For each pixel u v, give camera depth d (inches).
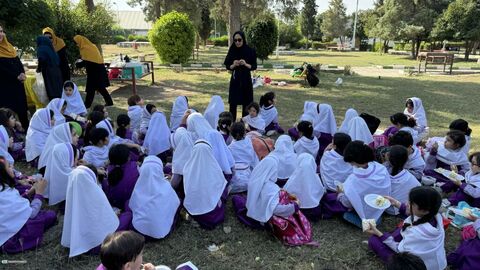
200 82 499.5
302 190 154.3
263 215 143.6
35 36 385.7
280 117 321.7
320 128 240.1
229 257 133.9
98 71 335.0
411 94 430.6
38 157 205.2
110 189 152.8
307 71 476.7
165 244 140.6
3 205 127.6
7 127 214.2
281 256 134.3
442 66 787.4
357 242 143.6
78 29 504.7
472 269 121.6
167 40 669.9
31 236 135.0
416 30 1074.1
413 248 116.2
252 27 689.0
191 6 1143.6
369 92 440.5
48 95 296.4
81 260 129.0
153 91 433.1
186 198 149.9
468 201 162.6
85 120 267.7
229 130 211.9
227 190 169.0
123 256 84.7
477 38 1022.4
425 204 113.7
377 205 140.6
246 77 294.4
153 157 146.6
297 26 2030.0
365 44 1811.0
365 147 153.4
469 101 397.1
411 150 183.9
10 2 347.9
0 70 247.9
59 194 157.5
